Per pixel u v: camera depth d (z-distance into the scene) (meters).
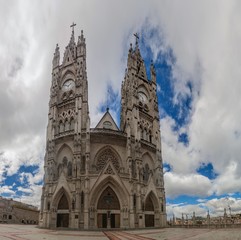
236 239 30.62
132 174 71.00
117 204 66.44
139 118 84.19
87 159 67.00
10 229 52.31
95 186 63.91
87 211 61.41
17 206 100.38
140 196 69.50
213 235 38.12
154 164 83.56
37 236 37.25
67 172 70.00
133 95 83.75
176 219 85.12
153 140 87.44
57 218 64.44
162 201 77.88
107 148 74.06
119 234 44.28
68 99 78.56
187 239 32.41
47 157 72.62
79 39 86.75
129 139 75.38
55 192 65.12
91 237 37.59
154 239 33.38
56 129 76.75
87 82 81.06
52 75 84.94
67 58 87.06
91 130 73.44
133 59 92.56
